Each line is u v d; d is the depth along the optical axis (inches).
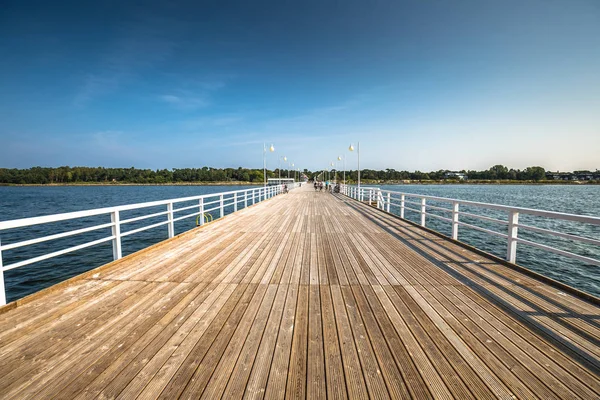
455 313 114.7
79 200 1758.1
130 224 832.9
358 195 714.8
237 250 218.4
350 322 107.8
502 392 72.9
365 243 240.2
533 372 80.2
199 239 258.2
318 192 1178.6
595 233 694.5
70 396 71.5
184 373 79.4
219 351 89.4
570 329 102.2
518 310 116.7
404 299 128.2
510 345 92.8
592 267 432.1
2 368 81.4
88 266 418.6
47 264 426.9
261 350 89.9
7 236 680.4
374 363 83.8
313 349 90.4
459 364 83.5
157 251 215.2
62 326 104.4
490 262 183.8
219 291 137.9
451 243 238.5
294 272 166.2
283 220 374.3
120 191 3053.6
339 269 171.5
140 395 71.6
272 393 72.1
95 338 96.8
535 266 436.1
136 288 141.3
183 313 115.1
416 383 75.8
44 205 1414.9
